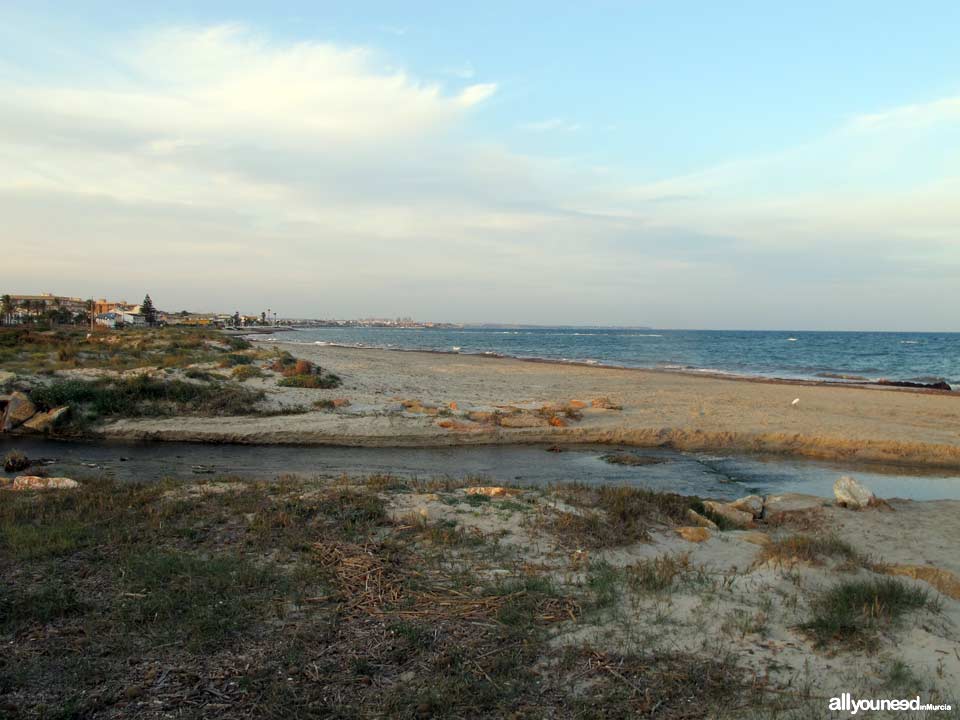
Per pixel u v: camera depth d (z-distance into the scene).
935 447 16.44
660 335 192.75
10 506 8.38
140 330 52.75
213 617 5.23
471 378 32.81
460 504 9.16
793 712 4.00
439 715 3.95
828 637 5.06
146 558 6.56
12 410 17.48
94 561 6.63
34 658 4.57
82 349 28.89
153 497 9.27
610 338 149.62
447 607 5.62
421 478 12.87
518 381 32.06
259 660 4.62
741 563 7.19
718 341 127.19
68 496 9.19
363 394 22.94
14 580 6.05
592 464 15.02
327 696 4.15
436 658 4.66
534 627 5.23
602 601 5.72
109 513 8.33
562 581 6.37
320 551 6.97
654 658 4.71
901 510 10.35
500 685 4.29
